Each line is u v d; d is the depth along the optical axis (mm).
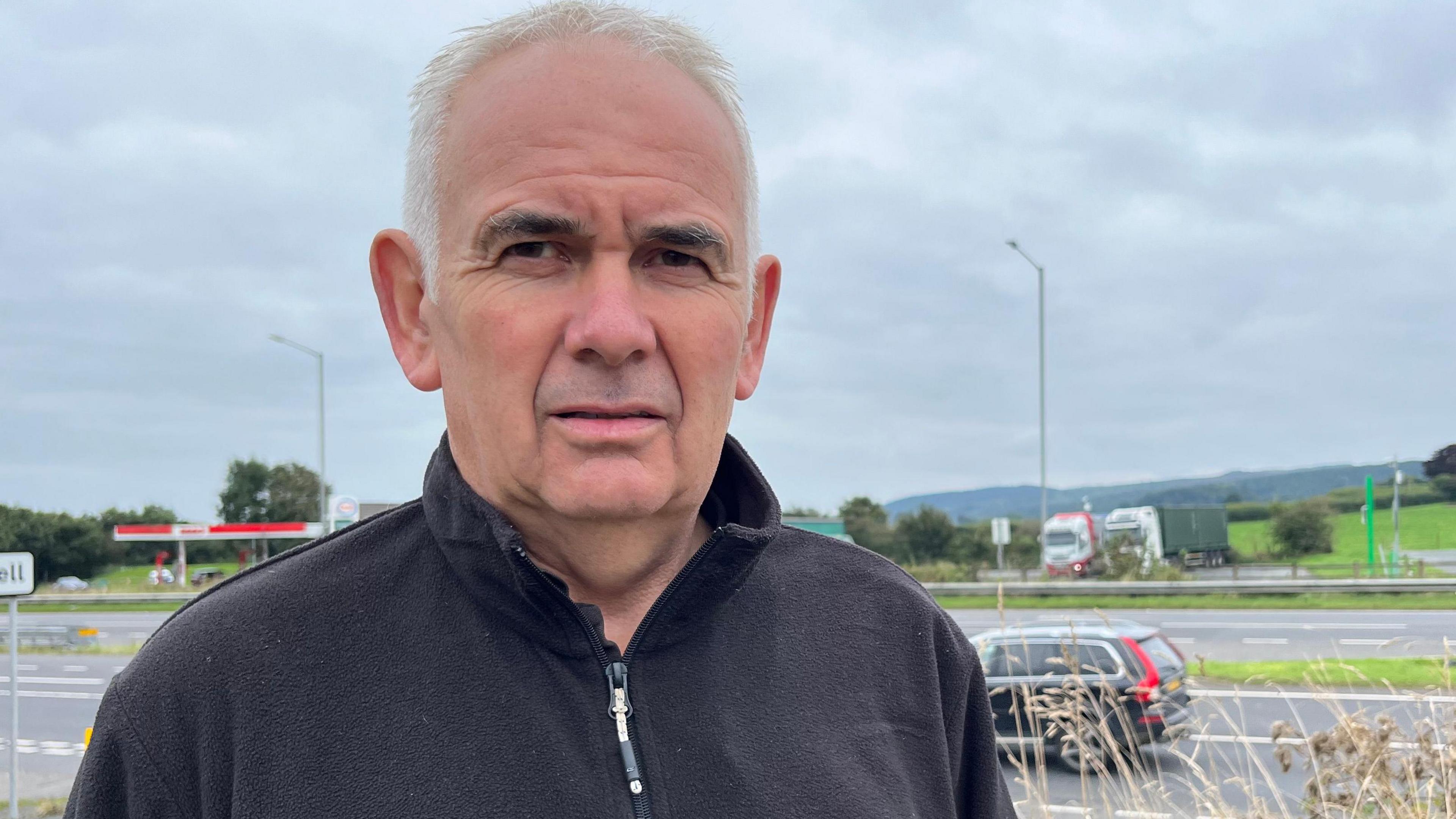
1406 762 2986
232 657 1101
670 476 1140
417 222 1225
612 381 1102
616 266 1109
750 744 1202
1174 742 3742
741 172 1240
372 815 1044
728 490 1447
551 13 1174
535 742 1103
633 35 1178
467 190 1136
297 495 46312
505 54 1180
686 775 1154
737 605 1317
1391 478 40531
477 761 1083
